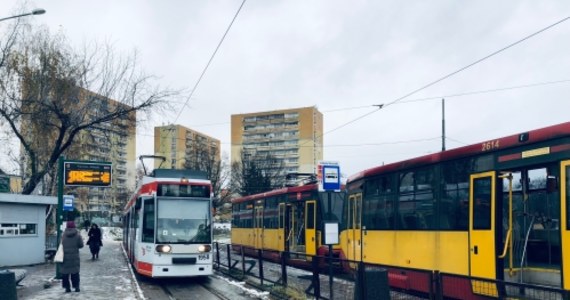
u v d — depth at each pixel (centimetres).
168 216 1686
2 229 2227
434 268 1187
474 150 1081
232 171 6456
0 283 1052
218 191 6025
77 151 3105
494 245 993
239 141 9638
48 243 2953
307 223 2162
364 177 1584
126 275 1886
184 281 1747
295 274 1358
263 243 2694
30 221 2369
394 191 1396
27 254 2341
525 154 945
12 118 2636
